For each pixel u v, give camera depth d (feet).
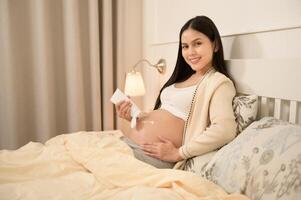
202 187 2.85
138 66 7.89
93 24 6.85
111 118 7.41
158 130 4.32
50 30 6.73
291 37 3.43
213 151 3.70
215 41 4.27
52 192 2.97
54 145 4.28
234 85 4.19
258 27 3.94
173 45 6.15
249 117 3.68
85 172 3.60
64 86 7.13
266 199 2.50
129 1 7.45
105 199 2.87
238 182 2.81
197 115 4.09
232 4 4.44
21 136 6.80
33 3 6.39
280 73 3.43
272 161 2.62
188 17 5.61
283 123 3.10
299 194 2.26
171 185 2.98
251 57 4.11
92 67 7.02
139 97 8.07
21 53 6.57
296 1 3.34
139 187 2.93
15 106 6.48
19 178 3.28
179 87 4.75
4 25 6.08
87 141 4.35
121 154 3.78
